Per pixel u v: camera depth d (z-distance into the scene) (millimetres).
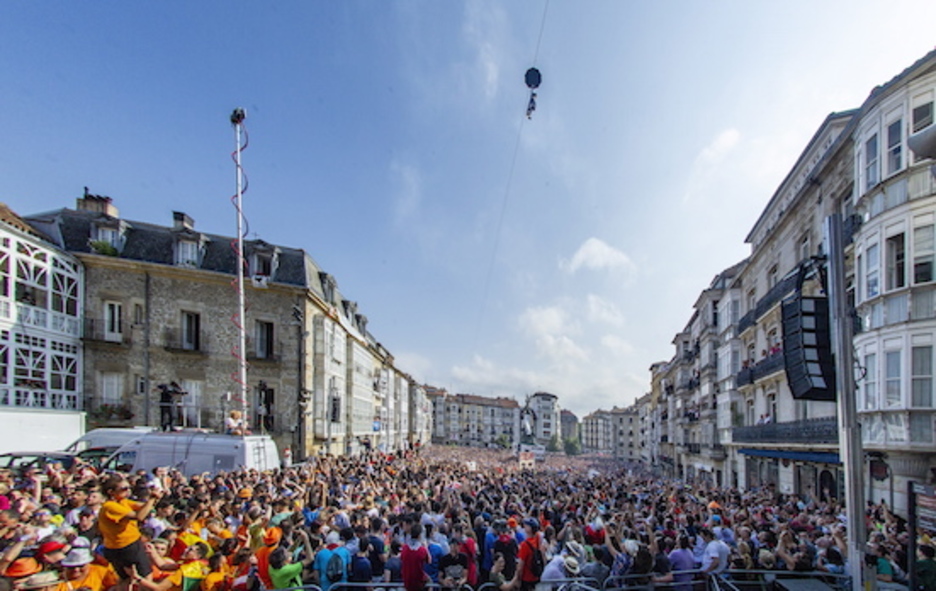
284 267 29141
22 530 4605
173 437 14516
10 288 19969
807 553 7805
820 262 7844
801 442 18641
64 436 19969
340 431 34812
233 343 26953
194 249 27250
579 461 71125
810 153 20656
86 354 24312
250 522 7852
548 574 7145
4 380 19562
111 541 5137
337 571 6641
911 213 13375
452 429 139625
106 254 25266
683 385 49594
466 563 7516
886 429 13734
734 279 30234
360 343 41812
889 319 13859
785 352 8195
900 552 8375
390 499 12078
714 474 35656
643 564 7008
